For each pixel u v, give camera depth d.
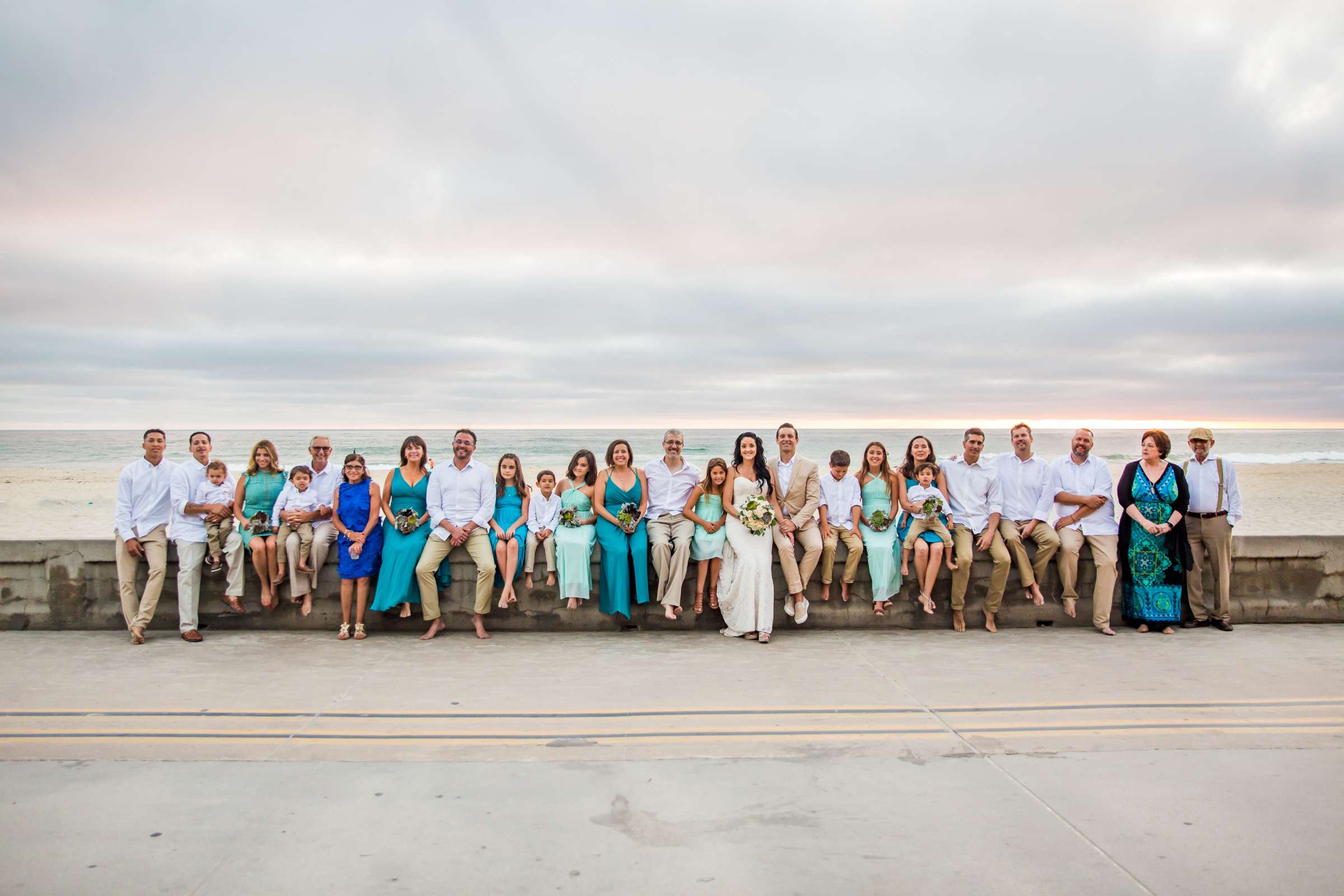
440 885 2.85
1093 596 7.39
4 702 4.93
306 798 3.55
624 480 7.21
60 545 7.11
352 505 6.82
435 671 5.71
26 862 2.98
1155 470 7.12
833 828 3.28
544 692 5.18
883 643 6.65
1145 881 2.87
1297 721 4.60
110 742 4.24
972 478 7.30
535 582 7.20
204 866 2.96
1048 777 3.79
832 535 7.25
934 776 3.81
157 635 6.88
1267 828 3.28
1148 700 5.00
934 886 2.84
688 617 7.22
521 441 69.94
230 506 7.08
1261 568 7.45
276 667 5.82
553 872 2.93
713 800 3.54
